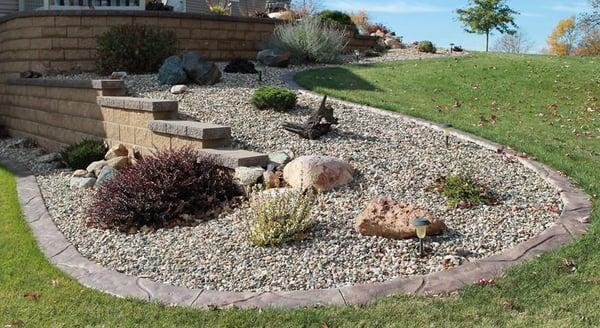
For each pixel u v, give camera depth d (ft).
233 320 12.37
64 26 39.40
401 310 12.36
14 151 35.99
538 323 11.68
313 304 12.91
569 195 18.93
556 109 34.53
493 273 13.89
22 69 41.45
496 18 84.94
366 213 16.40
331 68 41.81
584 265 14.03
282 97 27.27
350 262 14.87
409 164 21.45
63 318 13.09
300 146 23.16
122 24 39.83
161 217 18.76
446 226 16.51
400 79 39.45
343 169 19.79
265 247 15.89
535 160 22.57
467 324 11.74
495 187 19.77
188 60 32.30
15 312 13.51
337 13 54.03
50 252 17.52
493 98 36.37
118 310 13.26
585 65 44.91
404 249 15.34
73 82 31.76
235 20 44.55
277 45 44.52
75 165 27.89
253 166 20.98
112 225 19.13
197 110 27.37
